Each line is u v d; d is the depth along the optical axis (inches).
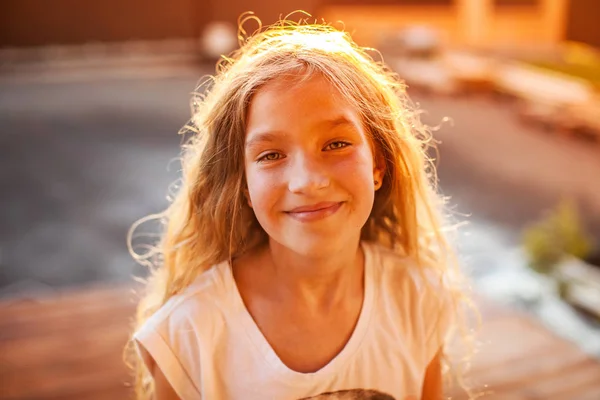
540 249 151.3
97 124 311.9
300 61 31.5
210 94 36.9
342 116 30.8
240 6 491.5
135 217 204.8
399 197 38.4
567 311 139.0
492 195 224.4
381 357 37.0
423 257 41.1
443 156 264.1
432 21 486.9
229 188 35.0
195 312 35.3
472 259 168.9
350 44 35.8
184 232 38.9
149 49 470.9
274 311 35.5
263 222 31.6
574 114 301.4
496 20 481.1
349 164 30.7
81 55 456.1
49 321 107.2
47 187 230.2
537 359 100.0
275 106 30.6
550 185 235.0
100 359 96.0
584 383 94.6
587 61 414.0
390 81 39.5
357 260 38.1
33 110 334.6
